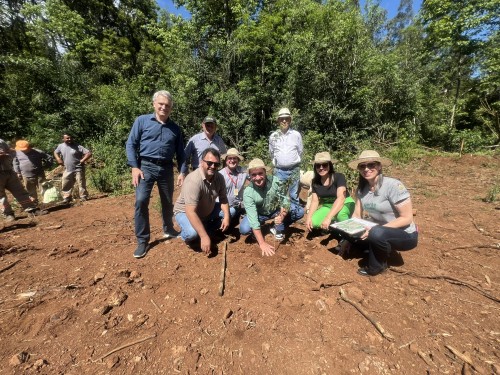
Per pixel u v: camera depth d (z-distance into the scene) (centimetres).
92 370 170
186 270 275
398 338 188
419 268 271
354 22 934
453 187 589
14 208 567
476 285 244
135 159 290
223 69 1000
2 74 1195
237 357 178
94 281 260
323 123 1002
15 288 254
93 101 1159
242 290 242
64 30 1427
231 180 376
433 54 1195
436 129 1163
